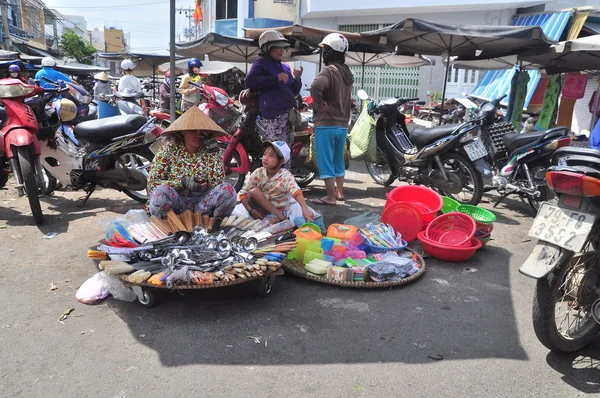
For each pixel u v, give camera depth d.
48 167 5.09
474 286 3.56
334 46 5.28
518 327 2.96
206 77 11.10
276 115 5.34
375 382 2.36
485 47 7.26
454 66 10.52
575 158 2.38
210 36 8.49
